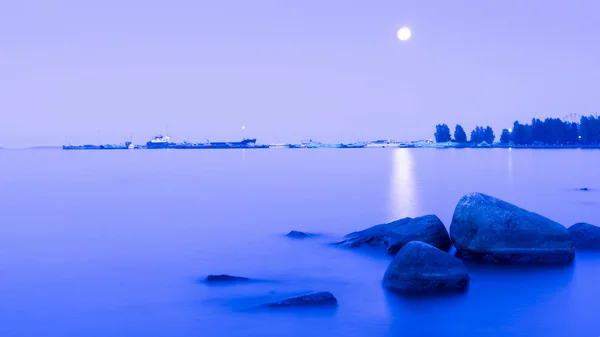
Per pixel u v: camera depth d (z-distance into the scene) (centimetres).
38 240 2491
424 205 3775
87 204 4016
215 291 1611
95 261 2030
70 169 9769
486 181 5975
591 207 3666
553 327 1315
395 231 2120
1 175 7925
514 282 1662
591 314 1400
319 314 1405
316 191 4925
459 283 1585
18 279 1769
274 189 5191
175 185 5816
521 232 1853
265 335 1269
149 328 1315
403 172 7838
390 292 1574
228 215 3325
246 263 1981
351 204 3862
